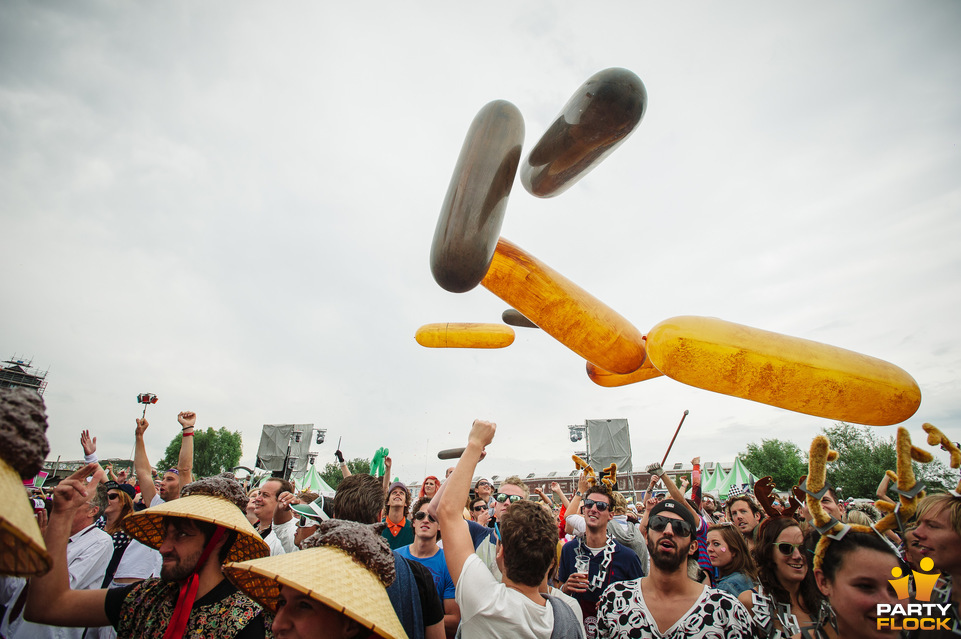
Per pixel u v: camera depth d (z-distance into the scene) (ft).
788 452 143.33
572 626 6.97
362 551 4.91
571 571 12.37
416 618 7.10
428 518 10.68
